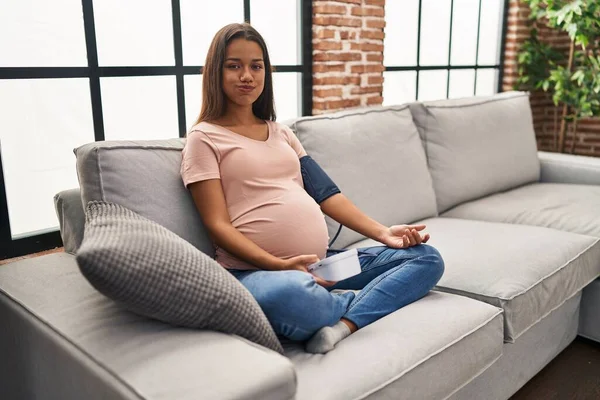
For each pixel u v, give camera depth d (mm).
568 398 1957
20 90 1884
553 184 3004
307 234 1573
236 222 1551
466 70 4133
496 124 2906
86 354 1086
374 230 1705
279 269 1420
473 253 1910
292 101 2871
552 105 4879
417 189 2385
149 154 1555
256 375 962
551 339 2088
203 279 1112
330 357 1264
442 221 2389
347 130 2193
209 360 1008
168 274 1073
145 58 2240
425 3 3658
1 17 1814
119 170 1467
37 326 1248
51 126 1987
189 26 2383
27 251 1929
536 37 4520
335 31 2854
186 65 2393
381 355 1275
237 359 1013
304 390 1126
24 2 1859
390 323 1429
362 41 3014
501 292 1656
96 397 1045
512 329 1653
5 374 1486
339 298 1431
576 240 2100
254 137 1661
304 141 2059
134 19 2178
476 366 1481
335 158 2092
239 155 1562
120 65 2162
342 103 2977
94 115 2088
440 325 1433
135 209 1455
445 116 2666
